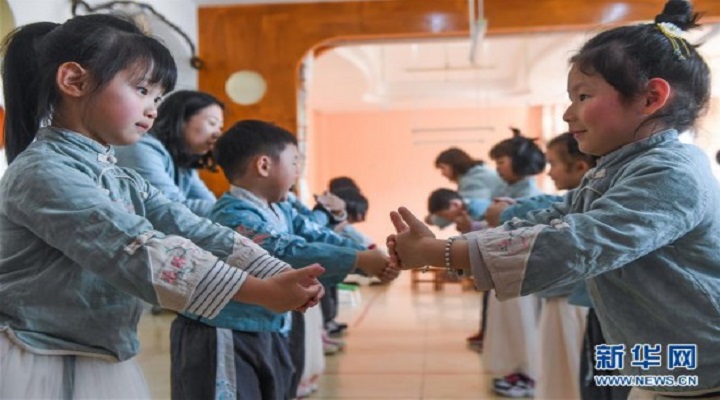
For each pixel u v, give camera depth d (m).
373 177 8.96
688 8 1.22
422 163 8.89
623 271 1.08
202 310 0.88
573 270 0.97
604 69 1.08
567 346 2.24
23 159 0.96
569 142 2.20
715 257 1.05
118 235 0.87
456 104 8.61
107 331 1.00
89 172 0.98
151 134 2.03
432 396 2.87
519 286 0.99
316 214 2.43
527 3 3.85
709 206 1.03
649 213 0.97
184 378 1.46
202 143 2.11
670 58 1.08
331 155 8.99
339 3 3.94
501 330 2.90
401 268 1.12
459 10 3.89
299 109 4.00
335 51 5.92
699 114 1.15
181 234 1.12
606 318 1.16
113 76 0.99
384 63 7.55
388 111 8.91
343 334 4.21
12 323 0.95
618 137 1.11
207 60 3.96
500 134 8.75
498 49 6.99
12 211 0.93
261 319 1.50
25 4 2.16
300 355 2.32
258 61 3.95
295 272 0.91
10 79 1.07
